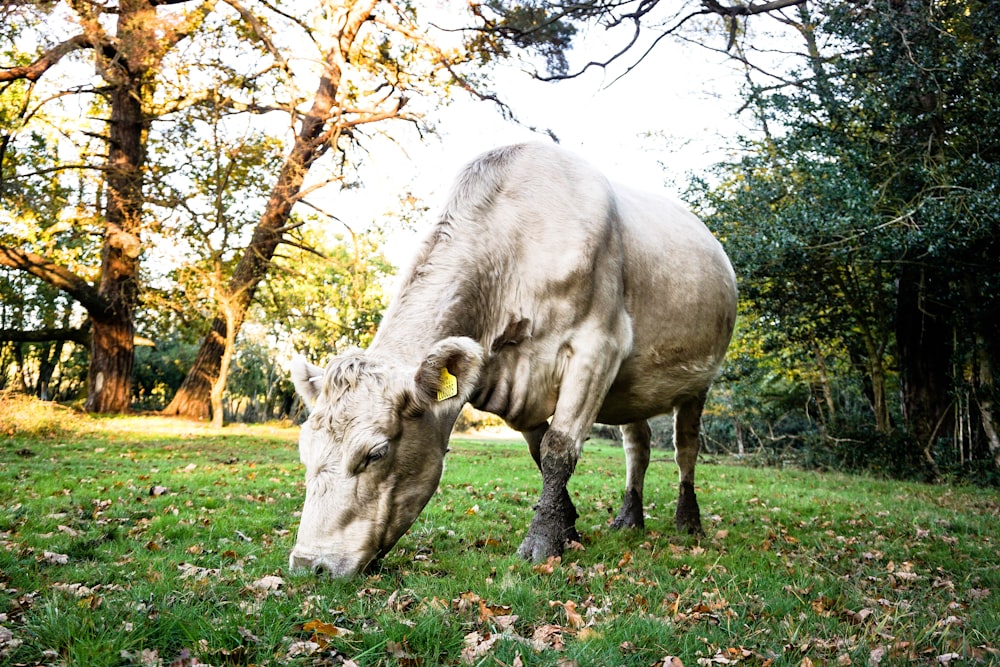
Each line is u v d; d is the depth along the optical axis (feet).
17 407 48.32
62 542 14.76
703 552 16.28
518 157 16.11
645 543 17.06
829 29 40.63
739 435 67.00
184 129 72.90
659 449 77.15
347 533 12.09
